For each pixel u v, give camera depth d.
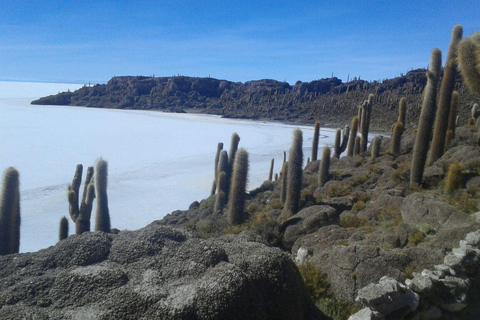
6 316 2.69
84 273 3.15
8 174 11.02
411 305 4.21
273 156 66.56
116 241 3.67
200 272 3.28
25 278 3.25
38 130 104.06
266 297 3.46
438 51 13.98
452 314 4.67
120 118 158.62
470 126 21.55
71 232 25.28
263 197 19.91
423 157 14.10
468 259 5.25
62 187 41.22
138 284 3.12
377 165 19.06
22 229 26.59
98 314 2.77
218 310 2.91
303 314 3.80
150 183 44.25
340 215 11.65
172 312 2.84
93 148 74.38
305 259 7.31
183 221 20.47
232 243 4.06
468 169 12.66
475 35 10.77
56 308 2.89
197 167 56.41
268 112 187.50
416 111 103.31
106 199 13.63
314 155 27.84
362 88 191.75
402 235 7.18
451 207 7.96
